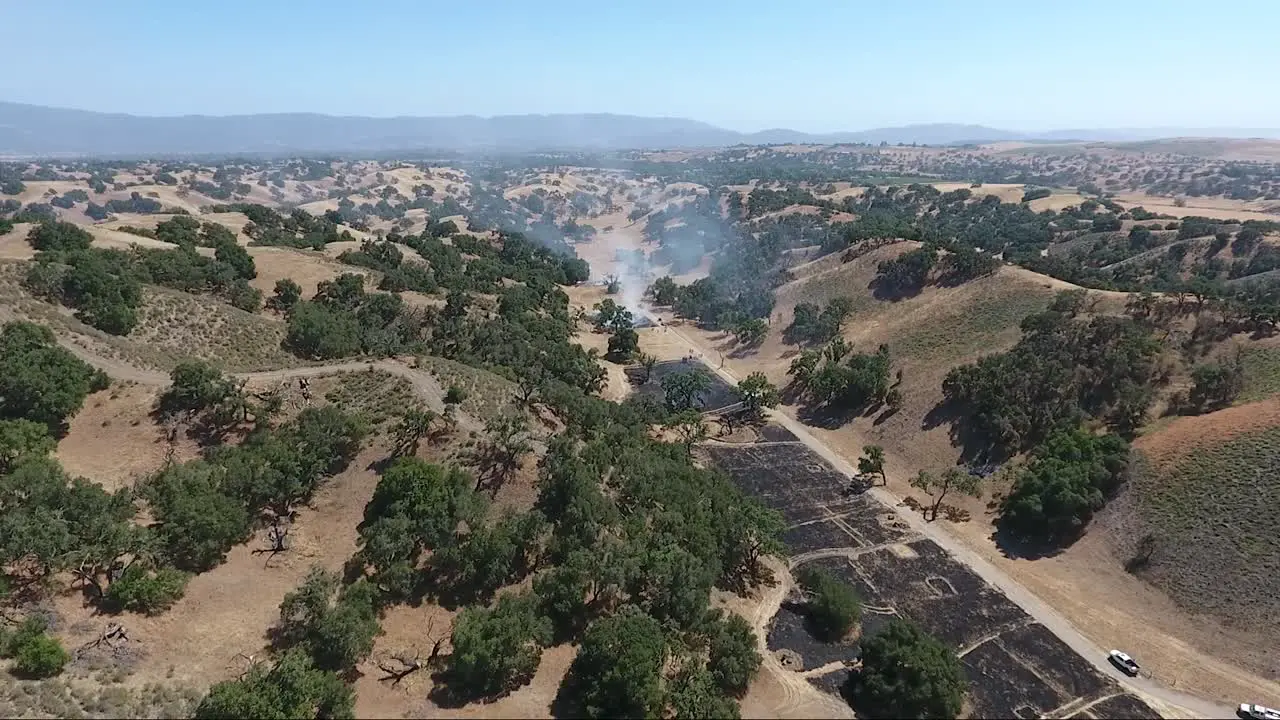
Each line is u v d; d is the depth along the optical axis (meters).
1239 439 83.69
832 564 83.56
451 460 80.31
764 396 129.50
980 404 107.94
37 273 98.62
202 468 73.69
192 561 66.44
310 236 185.88
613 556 66.25
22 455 69.19
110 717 48.22
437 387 93.81
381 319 131.00
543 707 55.59
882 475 102.50
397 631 62.44
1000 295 138.88
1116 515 85.00
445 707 55.00
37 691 48.28
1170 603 74.44
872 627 72.25
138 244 131.88
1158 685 65.50
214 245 152.62
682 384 131.38
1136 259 175.25
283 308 128.88
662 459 91.75
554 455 79.81
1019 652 69.50
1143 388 99.19
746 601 74.94
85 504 64.00
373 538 67.25
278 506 74.81
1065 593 78.50
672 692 55.94
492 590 67.31
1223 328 103.75
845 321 161.50
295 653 53.34
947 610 75.62
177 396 84.06
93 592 60.06
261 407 85.12
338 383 92.69
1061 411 101.38
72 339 90.25
